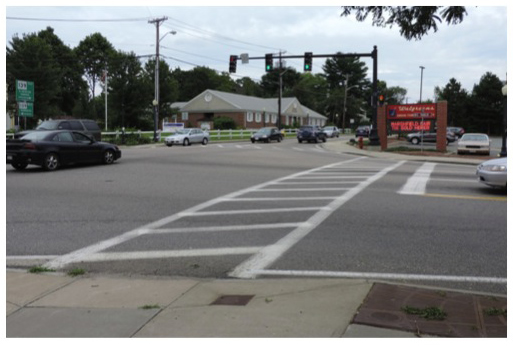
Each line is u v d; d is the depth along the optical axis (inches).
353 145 1489.9
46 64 1923.0
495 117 2930.6
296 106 3171.8
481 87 2962.6
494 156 1064.8
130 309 182.2
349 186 523.8
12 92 1920.5
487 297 192.4
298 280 216.1
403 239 294.0
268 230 315.9
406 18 237.0
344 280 214.5
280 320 168.2
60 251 270.4
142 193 467.5
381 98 1245.7
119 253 266.2
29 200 423.8
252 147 1344.7
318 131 1734.7
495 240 292.5
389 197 448.8
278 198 440.5
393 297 190.2
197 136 1459.2
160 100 2164.1
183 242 287.7
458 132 2069.4
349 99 3868.1
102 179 568.4
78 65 2765.7
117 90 2007.9
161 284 213.6
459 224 334.6
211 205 404.8
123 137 1409.9
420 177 623.2
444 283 218.4
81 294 200.7
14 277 225.3
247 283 212.7
